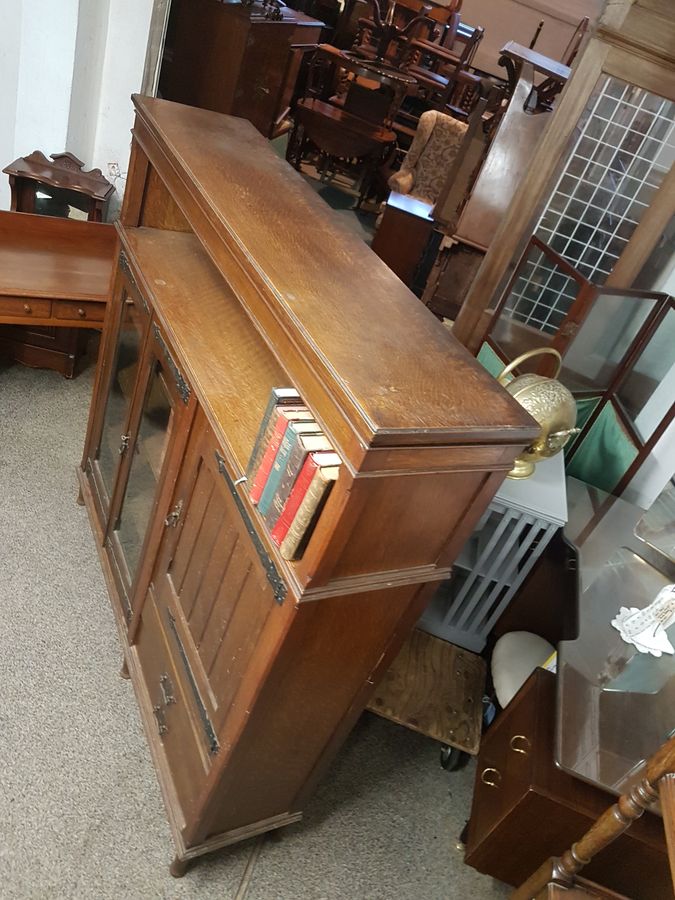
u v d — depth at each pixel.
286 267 1.26
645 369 2.35
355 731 1.93
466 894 1.66
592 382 2.34
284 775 1.43
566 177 2.70
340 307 1.19
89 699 1.75
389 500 1.01
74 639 1.87
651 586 1.85
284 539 1.06
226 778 1.31
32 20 2.55
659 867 1.43
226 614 1.29
